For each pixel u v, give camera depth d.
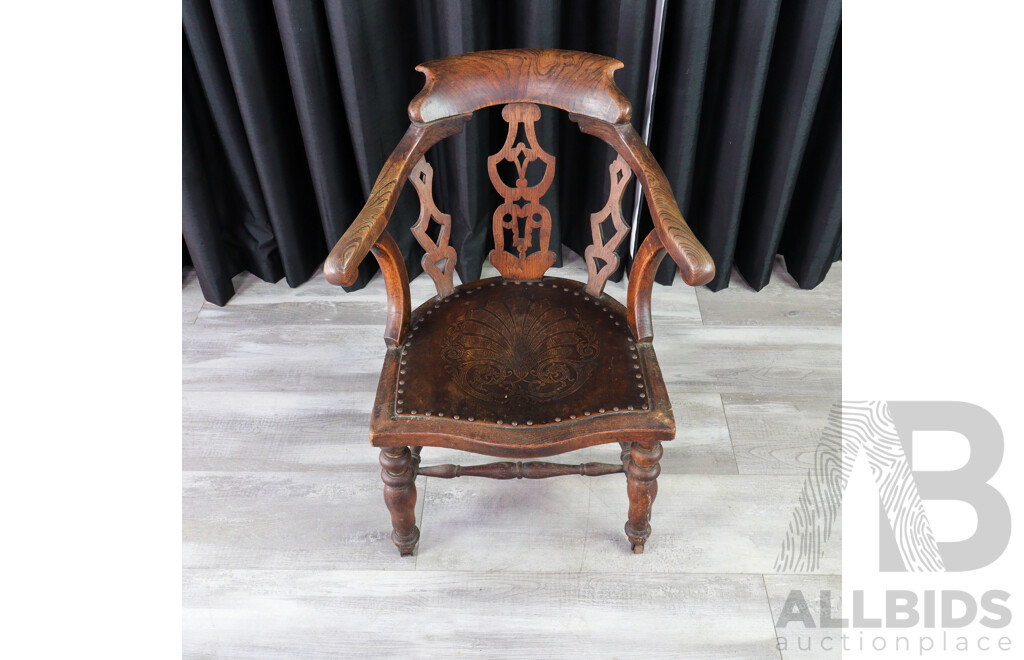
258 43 1.73
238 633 1.41
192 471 1.68
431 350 1.35
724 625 1.41
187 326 2.06
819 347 1.97
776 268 2.25
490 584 1.48
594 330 1.38
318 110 1.80
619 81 1.79
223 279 2.09
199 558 1.52
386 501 1.38
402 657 1.38
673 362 1.93
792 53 1.73
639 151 1.30
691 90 1.76
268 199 1.96
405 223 2.12
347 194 2.02
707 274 1.10
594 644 1.39
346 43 1.68
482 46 1.82
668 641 1.39
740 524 1.56
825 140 1.91
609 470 1.44
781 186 1.91
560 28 1.82
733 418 1.78
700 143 1.98
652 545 1.53
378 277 2.23
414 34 1.84
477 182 1.99
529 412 1.24
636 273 1.34
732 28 1.73
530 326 1.39
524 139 2.05
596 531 1.56
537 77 1.33
